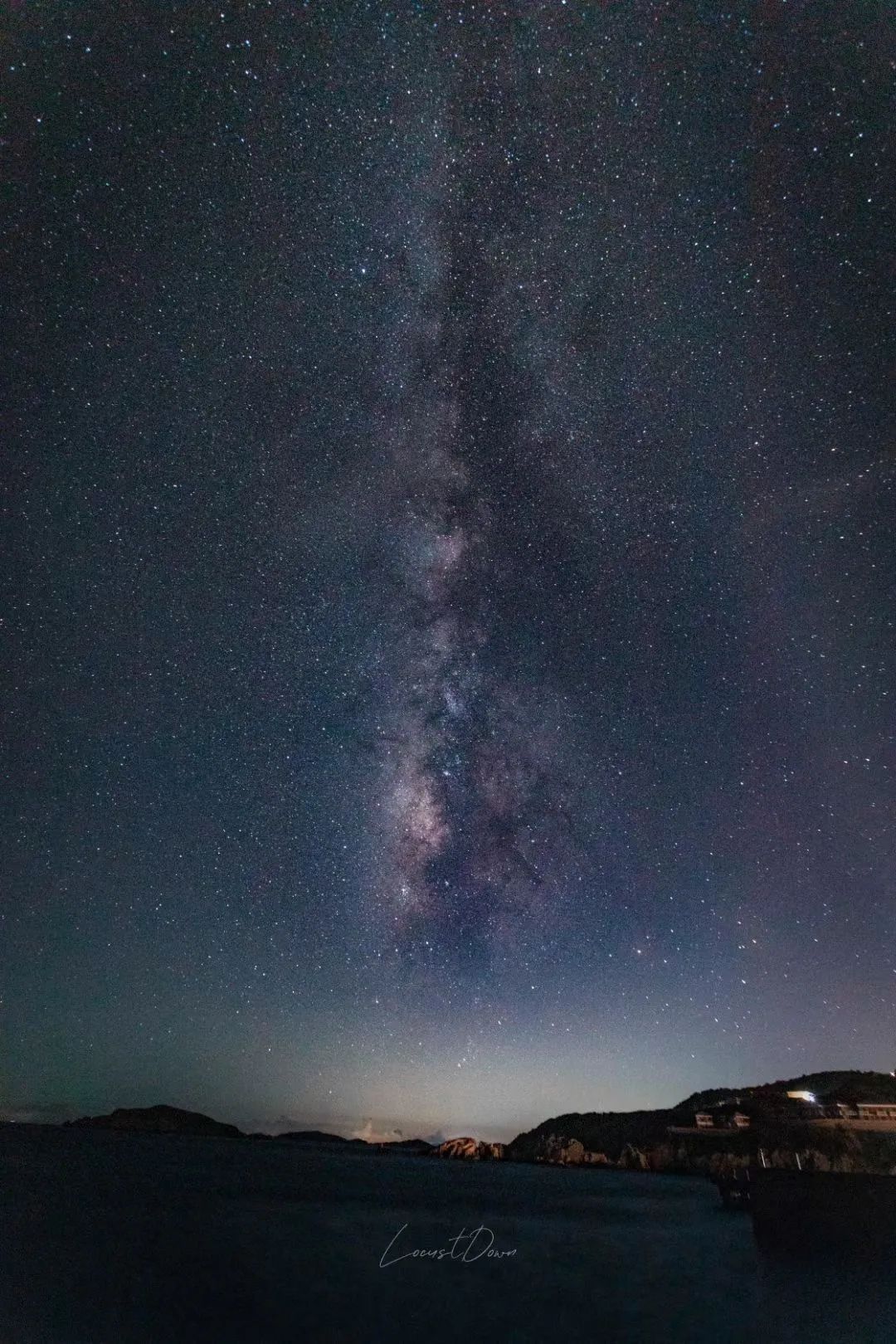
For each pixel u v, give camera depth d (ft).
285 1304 66.44
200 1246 93.86
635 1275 82.53
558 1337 58.65
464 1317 63.87
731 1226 120.06
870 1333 60.90
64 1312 62.18
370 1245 99.55
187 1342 55.67
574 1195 174.29
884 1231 112.78
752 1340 58.54
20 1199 132.57
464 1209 142.10
